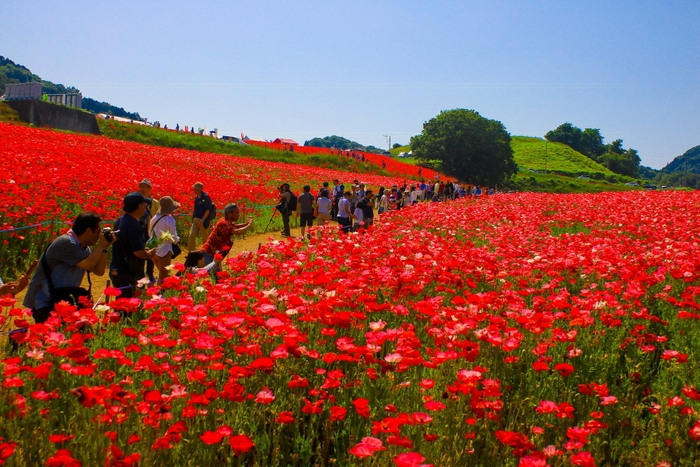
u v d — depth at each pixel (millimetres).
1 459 3062
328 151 76625
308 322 5418
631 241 12961
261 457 3871
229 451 3744
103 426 3492
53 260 5840
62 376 4203
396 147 176625
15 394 3736
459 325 4961
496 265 8305
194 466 3629
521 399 4828
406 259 7996
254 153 62750
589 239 12703
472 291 7781
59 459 2988
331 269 6977
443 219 17234
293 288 6570
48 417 3756
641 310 6355
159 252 9391
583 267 8930
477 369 4359
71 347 3871
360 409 3658
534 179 111000
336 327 5430
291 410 4309
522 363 5348
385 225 13844
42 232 11328
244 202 19781
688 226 15383
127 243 7277
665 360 5691
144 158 30750
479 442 4180
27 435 3531
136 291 7242
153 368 4020
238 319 4582
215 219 17359
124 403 3725
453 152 94875
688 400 4828
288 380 4457
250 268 8312
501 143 95812
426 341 5793
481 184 95750
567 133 194000
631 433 4754
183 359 4566
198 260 9344
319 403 3828
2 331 6117
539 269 9000
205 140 62000
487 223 17344
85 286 10141
